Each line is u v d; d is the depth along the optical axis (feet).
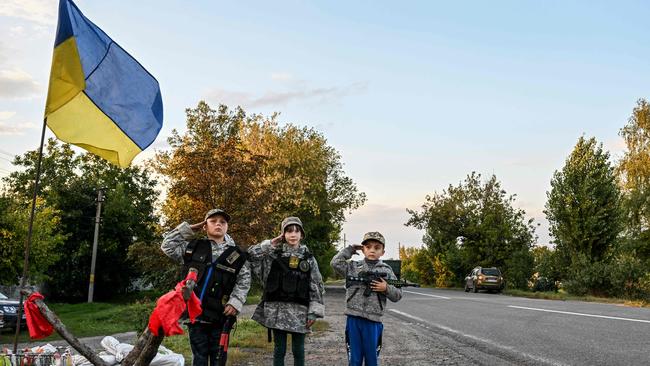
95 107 17.29
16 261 86.43
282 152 122.93
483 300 91.97
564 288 116.98
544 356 31.35
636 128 152.35
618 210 116.67
